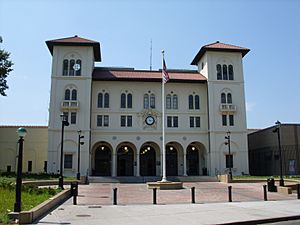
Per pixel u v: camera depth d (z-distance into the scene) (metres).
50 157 49.41
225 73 55.16
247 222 13.94
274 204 20.53
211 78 54.41
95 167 54.09
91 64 52.69
